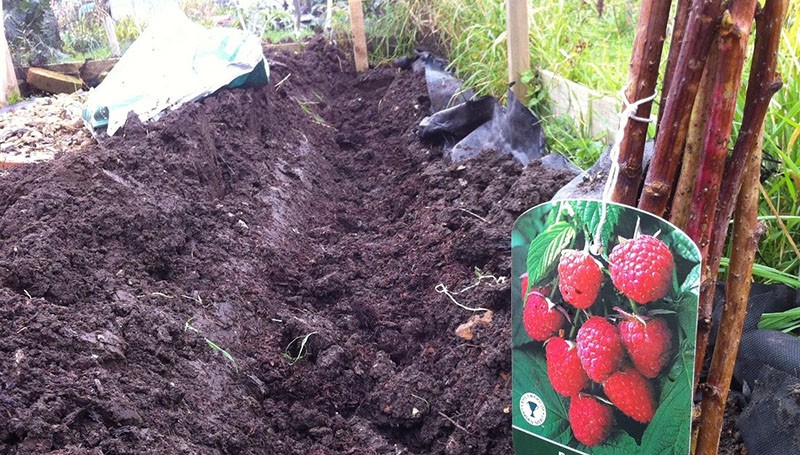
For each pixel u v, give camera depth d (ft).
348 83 17.34
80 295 6.80
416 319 8.18
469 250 8.78
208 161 10.21
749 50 8.52
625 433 4.16
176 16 13.71
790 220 6.69
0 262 6.67
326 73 17.66
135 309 6.76
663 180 4.09
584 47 13.14
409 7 17.26
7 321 5.96
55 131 12.01
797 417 5.04
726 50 3.71
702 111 3.97
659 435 4.03
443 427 6.75
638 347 3.92
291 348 7.61
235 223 9.30
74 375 5.68
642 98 4.26
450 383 7.14
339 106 16.39
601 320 4.02
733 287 4.52
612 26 14.71
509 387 6.68
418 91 15.02
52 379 5.53
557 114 12.15
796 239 6.89
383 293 8.83
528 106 12.36
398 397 7.02
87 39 18.39
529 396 4.51
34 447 5.00
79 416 5.34
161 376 6.28
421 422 6.88
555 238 4.07
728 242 6.69
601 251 3.92
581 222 3.94
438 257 9.07
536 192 9.04
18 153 11.12
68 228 7.49
